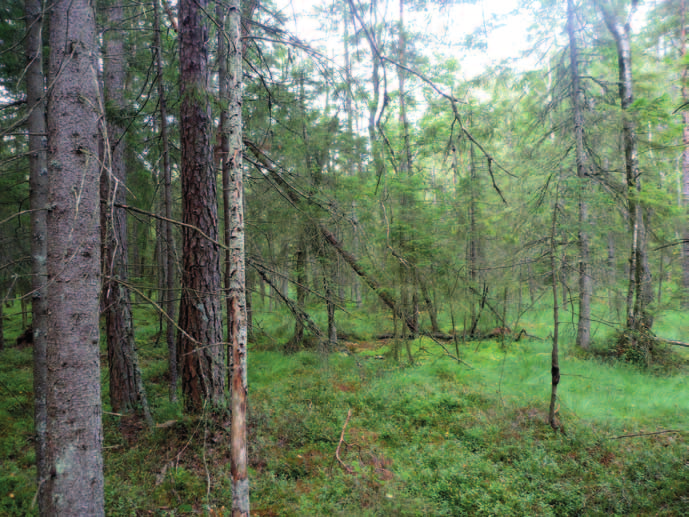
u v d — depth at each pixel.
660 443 6.35
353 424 7.14
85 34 3.00
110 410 6.74
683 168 12.80
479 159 12.37
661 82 10.45
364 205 8.03
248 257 6.88
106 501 4.53
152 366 9.77
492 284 10.97
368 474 5.65
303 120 8.06
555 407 7.38
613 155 11.63
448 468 5.79
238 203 3.38
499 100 12.29
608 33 10.88
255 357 10.75
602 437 6.46
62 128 2.92
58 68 2.96
